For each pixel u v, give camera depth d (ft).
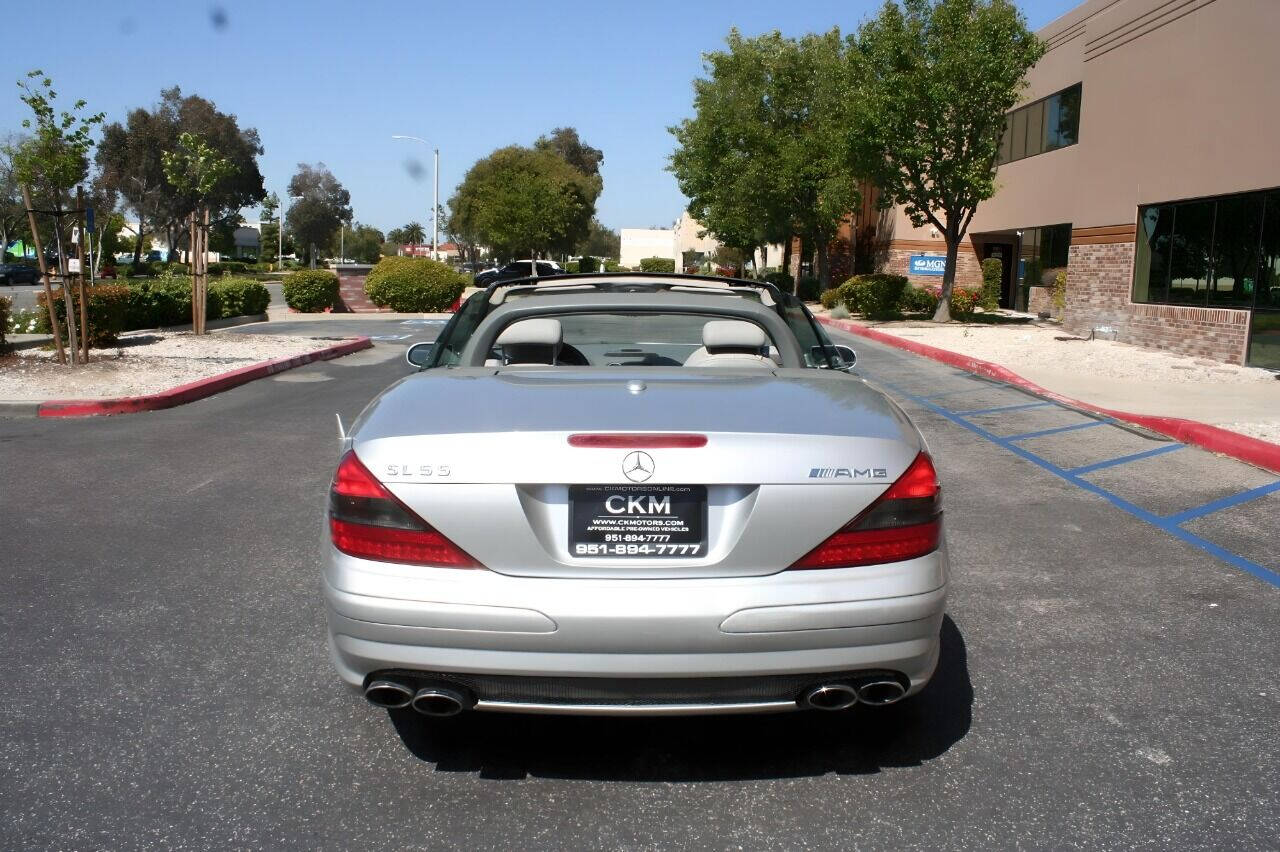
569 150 362.94
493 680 9.50
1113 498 23.02
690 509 9.46
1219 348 50.37
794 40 109.19
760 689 9.55
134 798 10.16
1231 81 49.11
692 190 123.34
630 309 14.53
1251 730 11.66
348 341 62.34
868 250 117.19
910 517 9.71
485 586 9.36
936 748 11.24
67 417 33.96
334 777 10.61
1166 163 55.11
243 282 84.43
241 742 11.36
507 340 14.34
